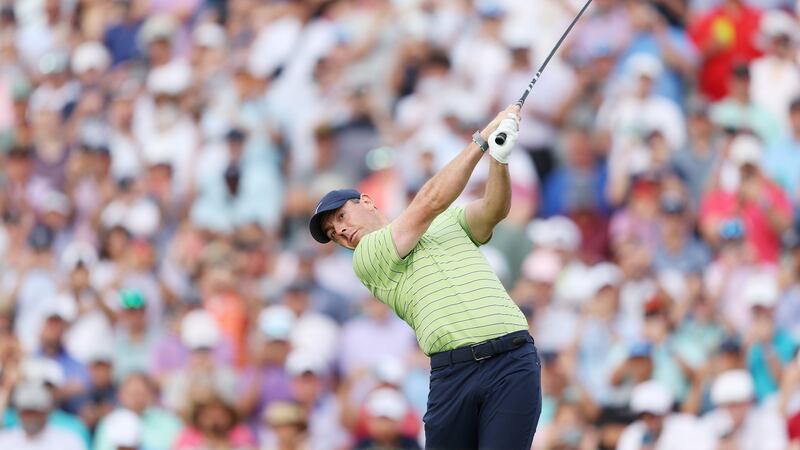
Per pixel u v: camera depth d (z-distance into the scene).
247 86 50.00
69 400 38.41
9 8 59.47
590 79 46.66
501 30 48.03
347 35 50.41
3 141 54.12
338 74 49.50
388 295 19.81
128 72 55.03
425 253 19.56
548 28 48.28
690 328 37.31
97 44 56.50
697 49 47.38
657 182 42.69
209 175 47.62
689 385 36.09
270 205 47.19
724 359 36.09
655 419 34.72
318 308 41.38
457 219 19.94
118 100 52.19
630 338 37.12
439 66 48.16
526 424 18.89
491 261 40.78
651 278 39.12
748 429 35.00
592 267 40.22
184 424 37.12
